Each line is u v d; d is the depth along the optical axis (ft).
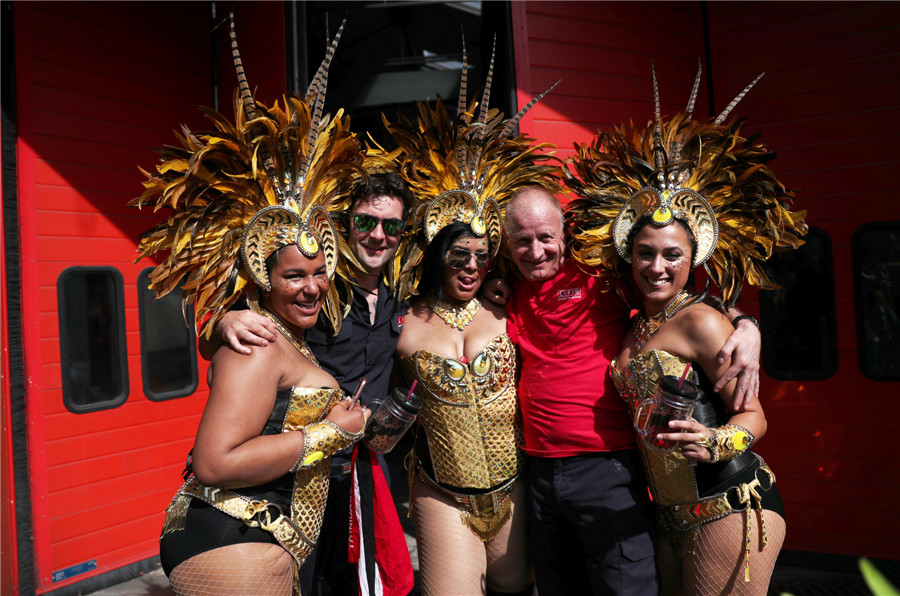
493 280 8.84
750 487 6.91
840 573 12.61
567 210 8.70
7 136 12.28
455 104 16.96
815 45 12.98
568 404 7.80
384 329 8.22
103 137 13.70
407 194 8.29
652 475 7.40
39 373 12.46
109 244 13.65
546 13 12.85
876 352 12.57
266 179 6.82
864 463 12.56
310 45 17.11
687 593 7.33
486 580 8.92
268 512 6.17
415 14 18.88
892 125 12.41
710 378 7.11
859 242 12.67
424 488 8.68
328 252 6.97
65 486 12.71
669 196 7.35
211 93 16.02
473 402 8.29
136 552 13.71
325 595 7.81
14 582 11.94
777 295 13.37
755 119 13.50
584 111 13.08
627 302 8.14
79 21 13.42
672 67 13.88
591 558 7.82
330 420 6.43
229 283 6.69
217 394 5.99
